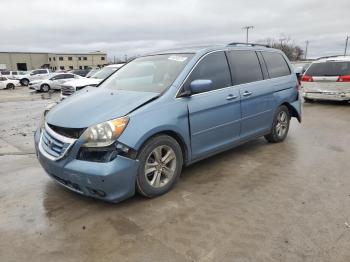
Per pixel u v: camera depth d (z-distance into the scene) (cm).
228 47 512
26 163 542
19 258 288
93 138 345
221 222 338
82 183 350
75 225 339
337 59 1125
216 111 457
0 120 1045
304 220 338
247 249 292
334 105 1137
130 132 354
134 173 360
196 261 278
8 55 10056
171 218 348
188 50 484
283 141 640
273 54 608
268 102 566
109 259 284
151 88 428
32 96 2145
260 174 466
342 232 315
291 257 280
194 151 437
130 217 352
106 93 439
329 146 604
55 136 370
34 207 379
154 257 285
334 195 394
